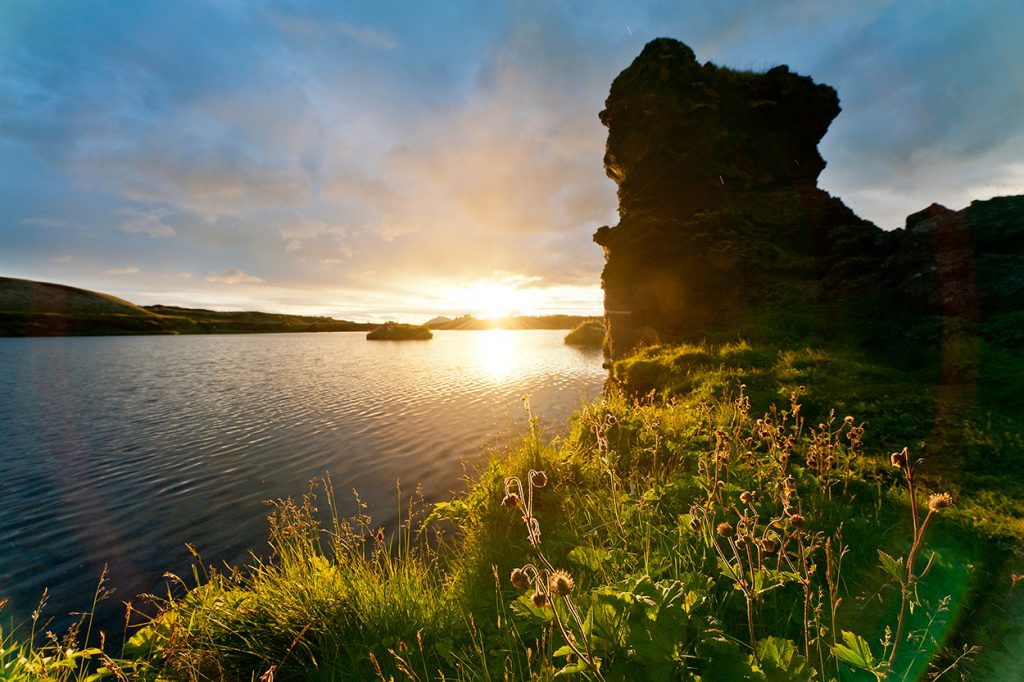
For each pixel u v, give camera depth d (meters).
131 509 9.68
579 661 2.15
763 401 8.76
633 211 25.73
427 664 3.05
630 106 27.94
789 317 17.53
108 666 3.05
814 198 24.02
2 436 16.11
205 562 7.46
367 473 11.66
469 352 60.19
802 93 27.92
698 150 25.27
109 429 17.05
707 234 22.42
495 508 5.38
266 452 13.82
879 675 2.03
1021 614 2.72
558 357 50.59
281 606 3.54
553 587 1.78
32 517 9.38
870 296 16.41
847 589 3.14
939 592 3.02
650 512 4.36
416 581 4.07
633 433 7.02
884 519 4.29
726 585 3.12
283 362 46.22
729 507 3.69
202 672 3.11
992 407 7.64
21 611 6.26
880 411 7.82
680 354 14.27
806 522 3.91
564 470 6.06
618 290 25.19
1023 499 4.58
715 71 29.41
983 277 13.61
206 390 26.75
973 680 2.36
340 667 3.03
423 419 18.16
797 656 2.07
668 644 2.10
